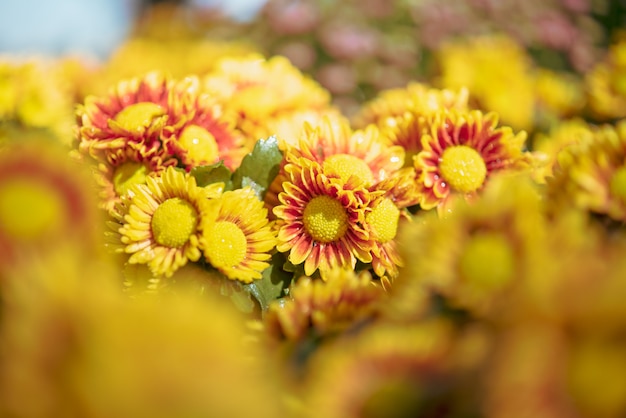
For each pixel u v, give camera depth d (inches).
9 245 11.9
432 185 18.8
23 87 25.0
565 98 31.8
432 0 49.0
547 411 10.7
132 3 75.8
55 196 12.1
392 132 20.4
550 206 15.8
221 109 21.1
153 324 9.8
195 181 18.0
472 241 12.4
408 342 11.7
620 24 56.0
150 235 17.0
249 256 17.4
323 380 11.7
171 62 38.3
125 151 18.8
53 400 9.9
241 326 14.3
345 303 13.9
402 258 16.1
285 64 24.5
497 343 11.3
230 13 55.7
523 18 50.5
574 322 10.8
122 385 9.6
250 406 10.0
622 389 10.4
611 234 15.4
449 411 11.3
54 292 10.2
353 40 45.9
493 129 19.4
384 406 11.5
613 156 15.9
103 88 29.1
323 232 17.7
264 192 18.9
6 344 10.6
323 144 18.9
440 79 31.3
